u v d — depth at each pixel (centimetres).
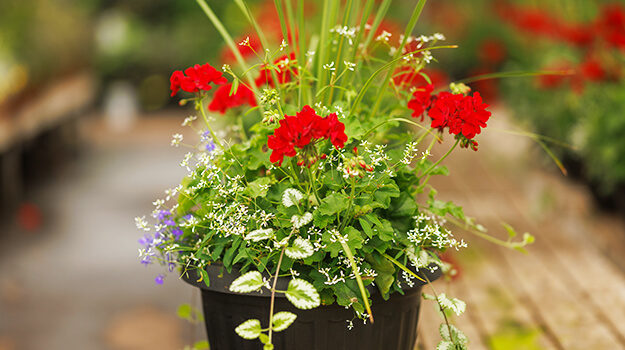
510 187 560
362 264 165
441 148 731
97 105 1139
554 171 597
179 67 1154
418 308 184
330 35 191
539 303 314
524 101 666
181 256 178
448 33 1145
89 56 873
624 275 353
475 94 165
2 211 568
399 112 212
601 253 390
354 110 178
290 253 155
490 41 839
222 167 183
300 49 197
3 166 573
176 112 1145
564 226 448
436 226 173
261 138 183
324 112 177
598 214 473
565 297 322
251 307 169
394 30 441
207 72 178
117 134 952
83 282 413
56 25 739
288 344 169
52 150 768
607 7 524
